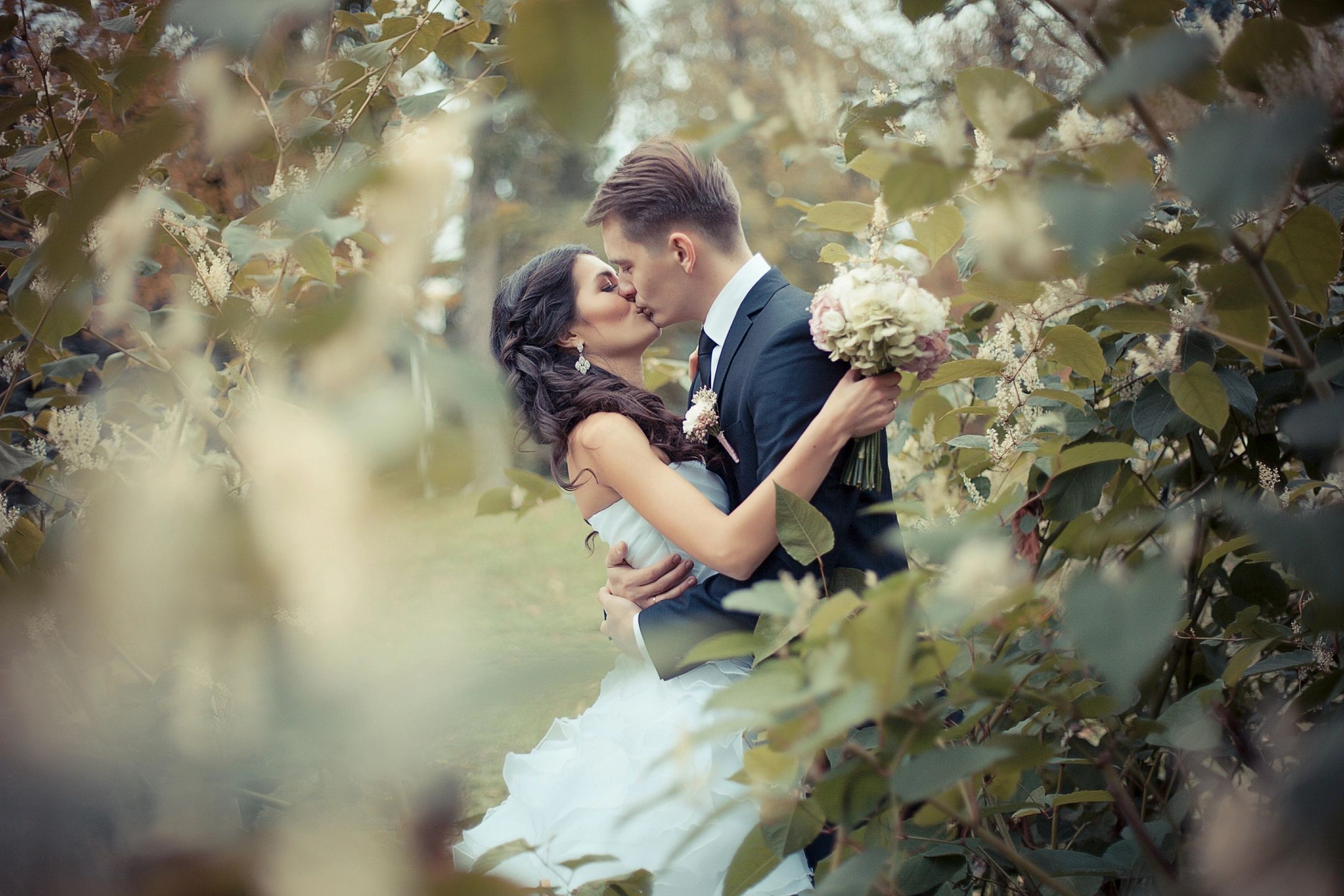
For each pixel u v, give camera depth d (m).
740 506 1.65
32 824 0.32
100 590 0.30
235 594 0.29
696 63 9.75
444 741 0.30
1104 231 0.64
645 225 1.86
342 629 0.29
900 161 0.78
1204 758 1.54
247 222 0.90
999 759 0.73
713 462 1.91
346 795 0.35
